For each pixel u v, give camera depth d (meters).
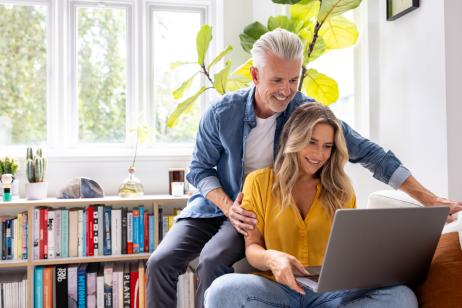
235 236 1.77
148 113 3.33
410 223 1.20
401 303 1.21
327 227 1.60
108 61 3.29
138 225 2.85
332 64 2.85
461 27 1.89
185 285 2.87
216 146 1.94
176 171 2.98
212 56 3.39
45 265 2.78
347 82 2.68
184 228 1.97
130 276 2.79
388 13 2.26
